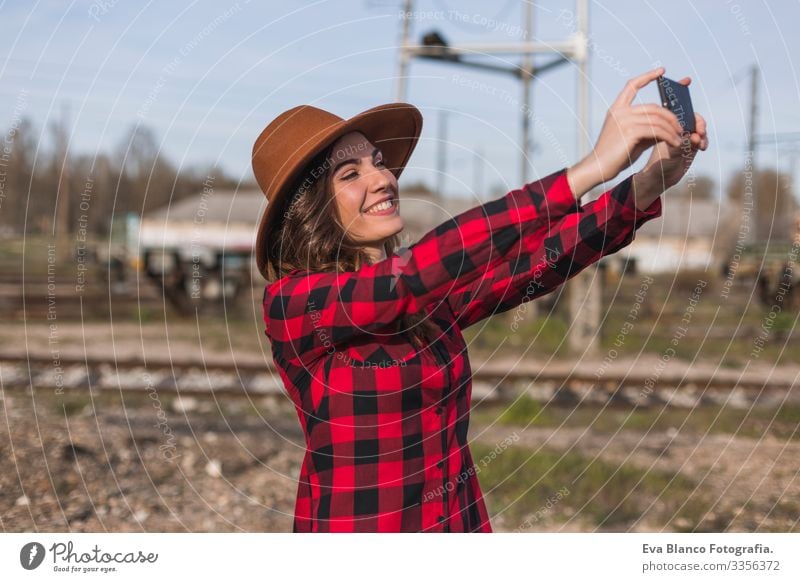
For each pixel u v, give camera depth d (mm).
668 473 4352
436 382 1451
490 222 1218
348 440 1415
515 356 9148
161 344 9609
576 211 1283
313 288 1367
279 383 7133
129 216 19141
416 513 1423
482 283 1568
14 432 4477
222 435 5051
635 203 1441
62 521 3369
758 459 4641
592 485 4172
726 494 4000
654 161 1364
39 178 28891
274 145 1537
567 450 4852
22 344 9141
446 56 8617
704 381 7246
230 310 12273
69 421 5020
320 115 1553
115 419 5273
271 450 4816
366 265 1505
